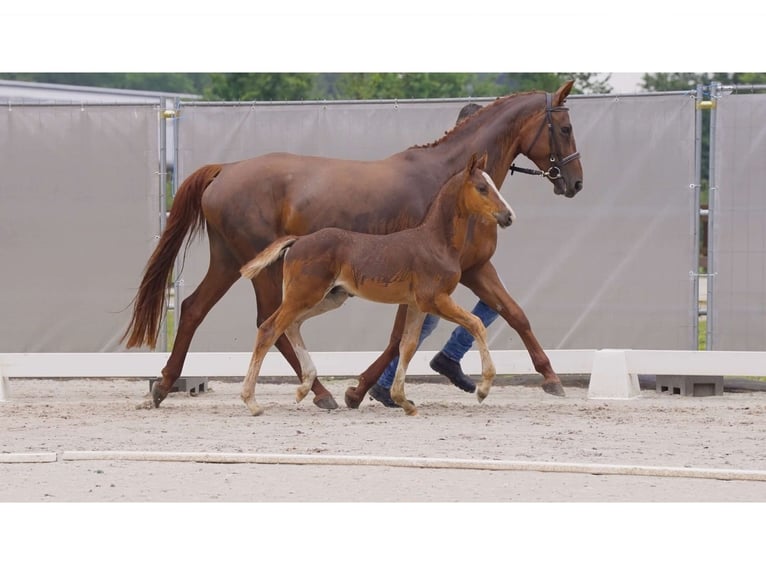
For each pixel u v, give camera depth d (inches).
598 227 607.2
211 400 557.3
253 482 344.2
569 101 608.4
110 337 623.2
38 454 374.9
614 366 549.0
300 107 620.4
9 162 620.4
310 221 485.1
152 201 619.8
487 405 512.7
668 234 602.9
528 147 504.7
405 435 419.2
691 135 599.5
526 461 363.3
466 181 453.4
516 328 510.6
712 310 597.6
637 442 404.5
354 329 615.5
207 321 621.0
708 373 552.1
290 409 502.9
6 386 564.1
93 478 349.7
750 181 591.8
